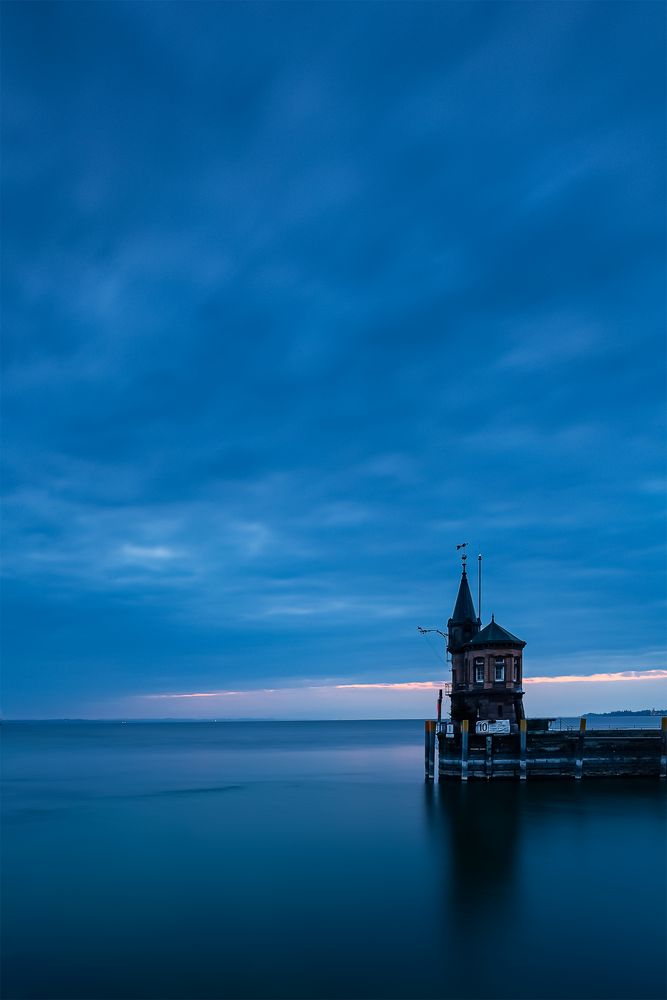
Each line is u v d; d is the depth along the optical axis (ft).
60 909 121.39
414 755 479.41
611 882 134.41
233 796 249.14
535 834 172.04
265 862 150.00
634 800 213.66
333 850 159.63
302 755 484.33
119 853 158.92
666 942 107.04
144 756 485.97
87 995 91.04
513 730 247.91
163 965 99.40
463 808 205.57
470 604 273.13
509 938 108.06
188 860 152.35
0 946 106.32
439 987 92.79
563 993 91.45
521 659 251.19
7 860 153.38
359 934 109.91
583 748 245.86
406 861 149.69
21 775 339.16
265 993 91.30
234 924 113.91
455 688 263.90
